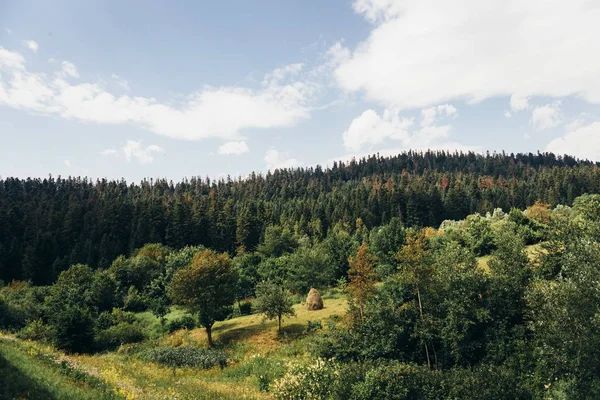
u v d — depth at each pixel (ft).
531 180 487.20
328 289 170.91
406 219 361.71
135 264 221.46
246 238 305.73
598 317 58.75
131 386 58.80
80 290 184.65
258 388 78.13
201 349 110.42
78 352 119.44
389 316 88.28
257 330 124.98
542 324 66.18
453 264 88.74
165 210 340.59
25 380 45.29
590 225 90.48
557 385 61.46
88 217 312.50
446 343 81.71
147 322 160.04
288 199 507.71
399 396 61.98
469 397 60.34
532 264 93.61
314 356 91.61
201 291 120.67
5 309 147.95
